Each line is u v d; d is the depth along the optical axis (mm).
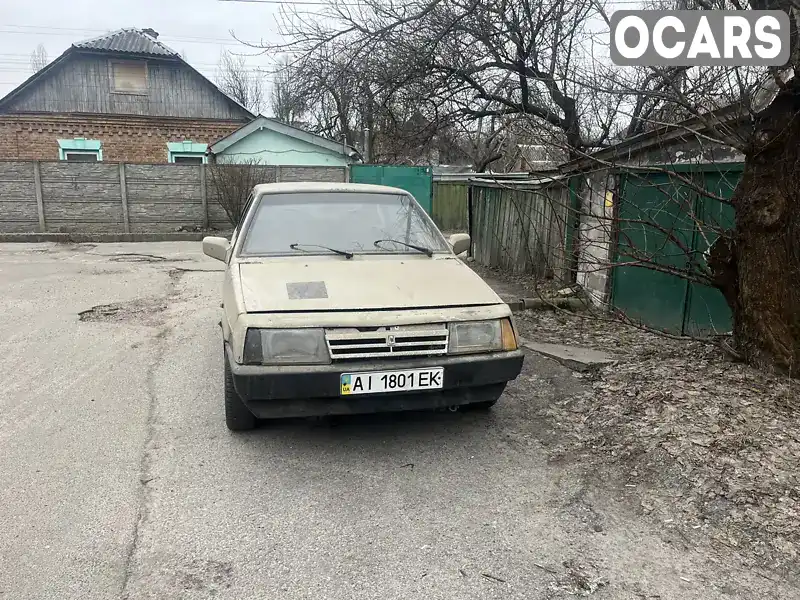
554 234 8602
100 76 21125
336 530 2633
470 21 8422
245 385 2996
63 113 20312
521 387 4434
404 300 3336
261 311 3133
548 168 9219
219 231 16578
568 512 2795
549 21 8398
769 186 3926
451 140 12359
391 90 9133
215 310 7215
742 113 3955
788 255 3973
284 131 19047
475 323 3299
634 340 5699
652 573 2355
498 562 2422
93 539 2539
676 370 4359
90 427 3715
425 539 2574
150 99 21688
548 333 6078
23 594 2191
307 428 3717
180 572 2334
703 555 2467
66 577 2291
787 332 4012
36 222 15891
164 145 21422
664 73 4270
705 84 4234
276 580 2295
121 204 16328
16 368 4902
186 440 3535
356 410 3172
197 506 2812
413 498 2908
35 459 3273
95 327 6312
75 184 15953
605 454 3344
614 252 5684
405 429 3721
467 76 9297
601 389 4270
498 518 2744
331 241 4164
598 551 2498
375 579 2305
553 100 8281
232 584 2270
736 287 4348
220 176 16422
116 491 2939
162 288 8695
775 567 2375
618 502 2883
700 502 2809
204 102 22172
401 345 3137
